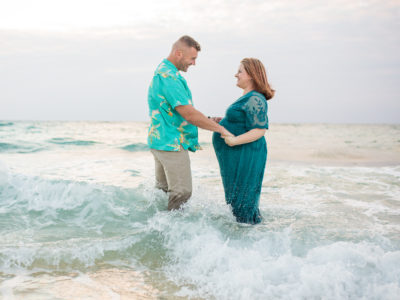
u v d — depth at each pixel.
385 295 1.94
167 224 2.93
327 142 16.05
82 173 5.09
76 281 2.17
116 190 3.78
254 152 3.05
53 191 3.57
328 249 2.38
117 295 2.01
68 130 20.55
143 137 14.77
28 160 6.38
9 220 3.11
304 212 3.48
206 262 2.40
